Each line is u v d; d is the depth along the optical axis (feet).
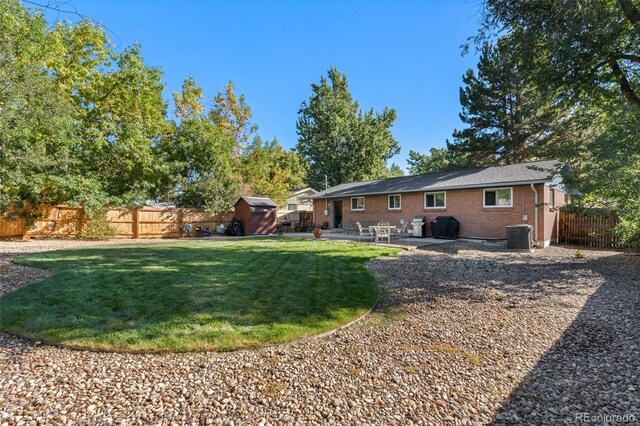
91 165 55.93
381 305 16.66
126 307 14.53
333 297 17.01
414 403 8.52
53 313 13.71
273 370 9.99
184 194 67.21
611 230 31.96
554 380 9.80
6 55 29.99
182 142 64.80
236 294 16.87
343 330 13.34
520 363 10.79
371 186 66.03
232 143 75.10
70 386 8.91
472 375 9.97
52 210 50.47
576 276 23.47
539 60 29.63
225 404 8.28
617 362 10.89
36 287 17.80
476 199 47.47
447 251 35.76
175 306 14.74
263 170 97.04
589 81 29.04
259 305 15.23
